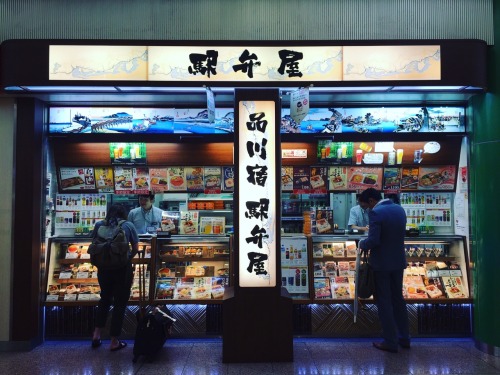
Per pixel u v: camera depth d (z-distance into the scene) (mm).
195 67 5160
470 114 5887
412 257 6203
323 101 6074
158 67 5164
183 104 6113
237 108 5066
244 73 5172
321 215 6379
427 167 6355
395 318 5582
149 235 6184
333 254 6160
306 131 6191
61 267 6121
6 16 5496
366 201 5523
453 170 6348
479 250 5625
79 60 5148
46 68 5148
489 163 5508
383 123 6180
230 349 5035
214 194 6863
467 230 6078
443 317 5969
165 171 6320
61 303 5812
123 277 5453
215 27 5449
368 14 5508
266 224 5055
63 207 6324
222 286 5961
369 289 5344
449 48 5230
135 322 5875
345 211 7543
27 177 5609
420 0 5547
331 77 5191
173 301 5812
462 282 6062
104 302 5547
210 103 5125
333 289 5977
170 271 6082
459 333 5969
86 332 5859
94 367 4922
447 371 4809
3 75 5215
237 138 5062
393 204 5461
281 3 5469
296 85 5184
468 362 5078
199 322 5875
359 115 6184
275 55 5168
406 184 6395
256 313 5039
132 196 7297
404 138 6176
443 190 6438
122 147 6188
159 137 6098
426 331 5949
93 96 5652
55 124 6059
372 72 5207
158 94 5543
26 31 5480
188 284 5988
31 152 5625
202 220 6348
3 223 5598
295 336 5887
